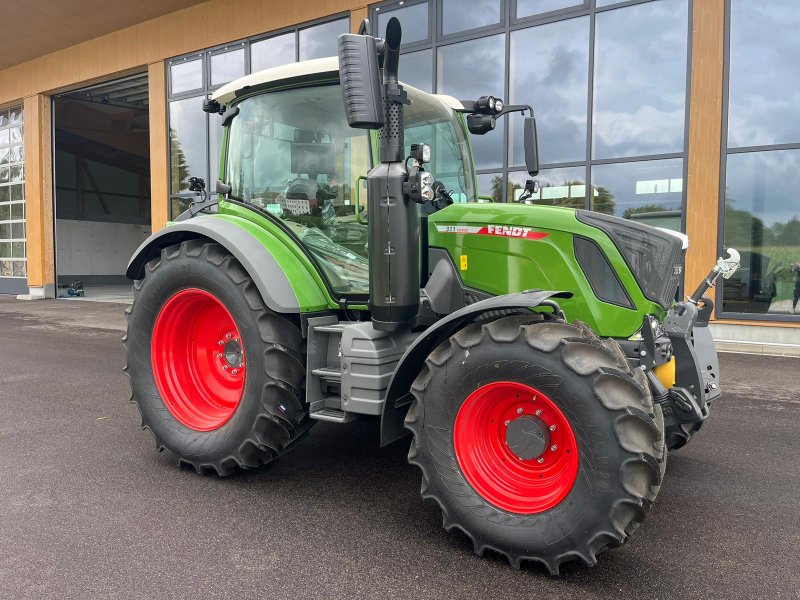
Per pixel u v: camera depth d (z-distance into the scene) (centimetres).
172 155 1376
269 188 364
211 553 257
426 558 254
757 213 795
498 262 314
